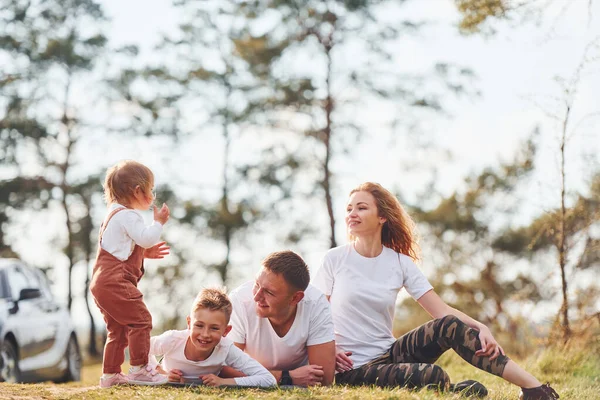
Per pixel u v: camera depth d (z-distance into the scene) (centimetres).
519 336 1323
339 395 519
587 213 1138
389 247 635
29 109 2878
